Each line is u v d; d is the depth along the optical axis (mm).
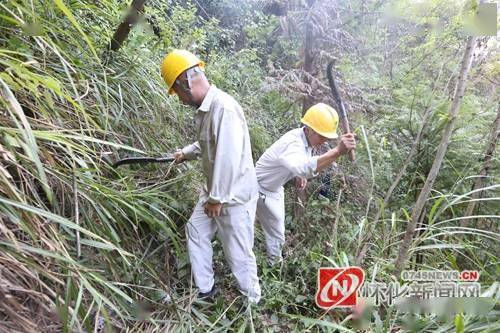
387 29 5117
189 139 3236
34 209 1356
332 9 3852
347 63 4234
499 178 3357
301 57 4090
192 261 2344
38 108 1896
